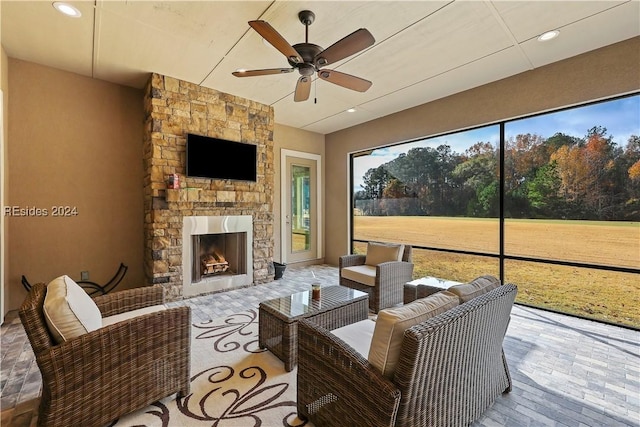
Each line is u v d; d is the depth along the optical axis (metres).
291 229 5.65
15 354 2.26
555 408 1.69
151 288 2.23
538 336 2.62
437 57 3.04
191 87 3.74
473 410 1.49
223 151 4.00
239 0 2.24
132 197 3.88
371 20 2.46
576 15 2.37
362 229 5.60
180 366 1.74
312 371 1.51
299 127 5.66
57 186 3.39
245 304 3.52
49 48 2.92
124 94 3.81
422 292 2.77
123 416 1.60
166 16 2.43
